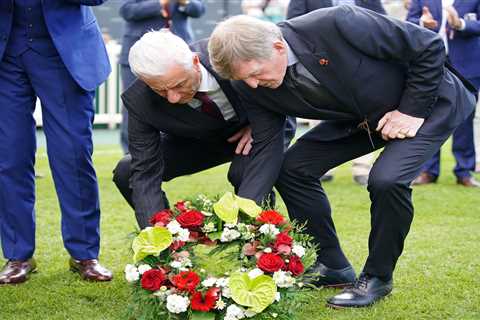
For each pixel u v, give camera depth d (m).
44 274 4.32
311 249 3.33
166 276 3.14
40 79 4.06
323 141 3.88
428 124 3.64
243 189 3.55
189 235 3.26
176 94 3.34
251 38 3.24
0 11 3.97
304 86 3.48
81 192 4.18
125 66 7.38
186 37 7.33
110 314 3.71
